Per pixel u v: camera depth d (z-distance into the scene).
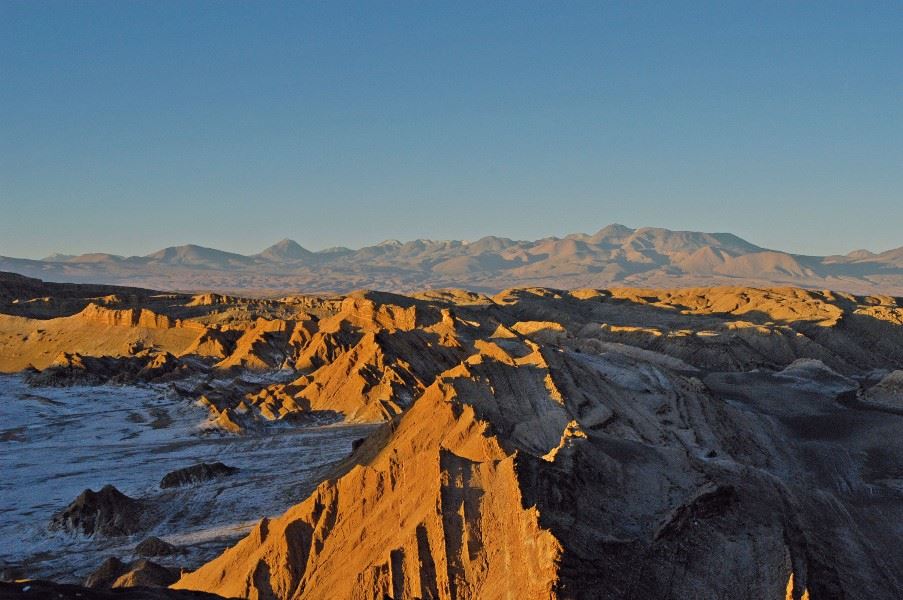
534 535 41.28
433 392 77.88
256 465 101.50
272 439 119.44
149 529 77.81
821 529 58.84
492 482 47.78
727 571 45.31
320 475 91.00
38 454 112.56
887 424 109.94
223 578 53.69
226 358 186.62
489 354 95.19
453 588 42.84
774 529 50.94
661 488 53.41
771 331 184.88
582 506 46.69
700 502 49.97
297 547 52.06
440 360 148.62
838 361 177.38
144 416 138.00
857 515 69.38
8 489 93.94
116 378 164.75
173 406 143.25
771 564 46.69
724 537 48.59
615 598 39.22
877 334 194.50
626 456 57.94
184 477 93.50
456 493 47.06
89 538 76.62
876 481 87.38
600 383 93.19
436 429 69.19
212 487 90.94
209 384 156.88
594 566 40.22
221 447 115.12
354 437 115.81
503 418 80.50
